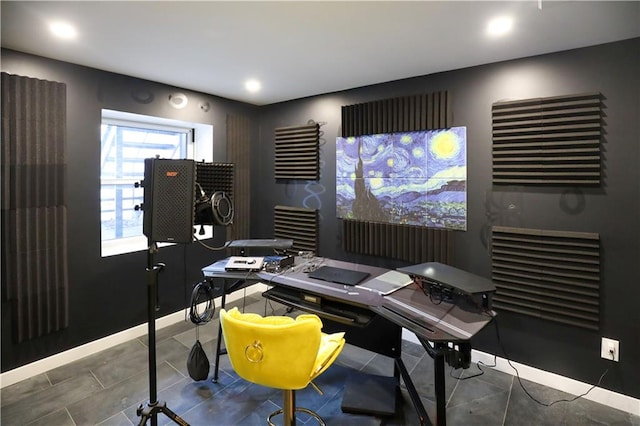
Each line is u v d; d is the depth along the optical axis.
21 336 2.32
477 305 1.76
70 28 1.96
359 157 3.17
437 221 2.76
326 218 3.45
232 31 1.99
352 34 2.03
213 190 2.05
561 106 2.21
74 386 2.28
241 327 1.33
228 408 2.08
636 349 2.05
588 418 2.02
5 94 2.20
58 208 2.46
